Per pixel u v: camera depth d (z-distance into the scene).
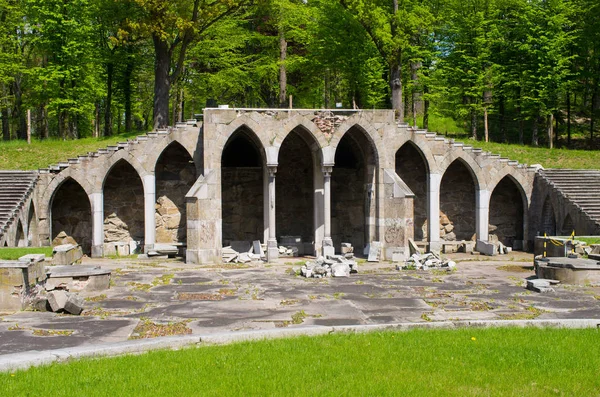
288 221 28.91
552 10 38.62
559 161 31.11
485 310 13.69
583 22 40.66
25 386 7.64
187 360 8.86
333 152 25.84
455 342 9.91
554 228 28.39
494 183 28.34
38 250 19.19
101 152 26.28
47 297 13.88
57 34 36.81
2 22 40.88
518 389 7.62
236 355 9.12
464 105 40.06
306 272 19.80
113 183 27.83
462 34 40.00
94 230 26.23
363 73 37.34
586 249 19.83
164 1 30.75
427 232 27.95
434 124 47.62
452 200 29.70
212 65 42.72
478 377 8.08
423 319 12.73
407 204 25.77
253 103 50.66
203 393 7.43
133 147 26.33
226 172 28.31
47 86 38.06
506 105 46.09
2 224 22.33
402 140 27.30
